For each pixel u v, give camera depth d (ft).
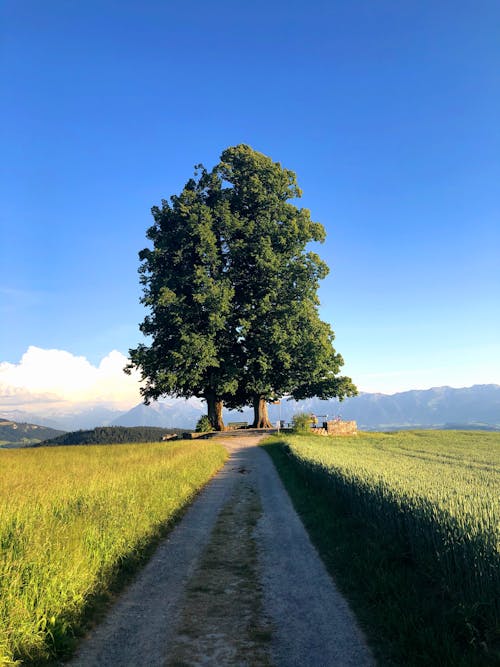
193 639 18.04
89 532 26.08
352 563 25.44
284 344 148.66
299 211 166.61
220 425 171.42
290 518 38.52
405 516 25.72
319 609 20.63
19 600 17.48
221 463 76.79
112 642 17.81
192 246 152.76
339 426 164.55
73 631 18.13
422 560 22.84
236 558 28.30
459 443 126.21
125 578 24.50
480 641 16.26
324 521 35.24
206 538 32.83
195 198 161.38
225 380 148.05
